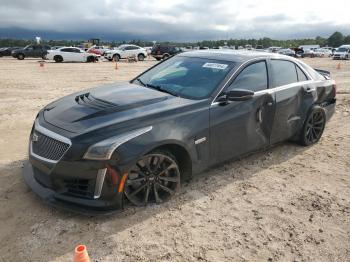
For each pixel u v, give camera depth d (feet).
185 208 13.64
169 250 11.27
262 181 16.33
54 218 12.60
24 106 29.71
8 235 11.64
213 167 16.17
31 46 116.98
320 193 15.48
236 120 15.52
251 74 16.70
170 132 13.16
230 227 12.66
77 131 12.13
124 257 10.86
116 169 11.96
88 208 12.15
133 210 13.21
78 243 11.39
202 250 11.37
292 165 18.31
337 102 35.32
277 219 13.32
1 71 63.46
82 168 11.82
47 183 12.74
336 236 12.51
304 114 19.71
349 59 135.54
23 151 18.80
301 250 11.67
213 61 17.01
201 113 14.26
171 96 15.03
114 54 114.01
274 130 17.83
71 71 67.72
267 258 11.20
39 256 10.77
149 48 176.86
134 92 15.28
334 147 21.26
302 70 19.93
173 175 13.91
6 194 14.03
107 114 12.99
